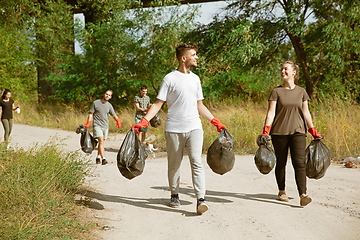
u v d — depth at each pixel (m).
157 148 8.80
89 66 19.88
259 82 18.80
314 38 15.08
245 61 14.73
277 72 19.11
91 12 21.59
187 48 3.91
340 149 7.38
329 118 8.48
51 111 18.25
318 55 17.05
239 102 15.05
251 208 4.12
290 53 19.48
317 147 4.22
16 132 12.88
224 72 18.31
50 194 3.80
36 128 14.69
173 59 18.42
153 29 18.00
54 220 3.28
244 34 14.84
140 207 4.16
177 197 4.21
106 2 20.06
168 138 3.97
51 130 14.12
